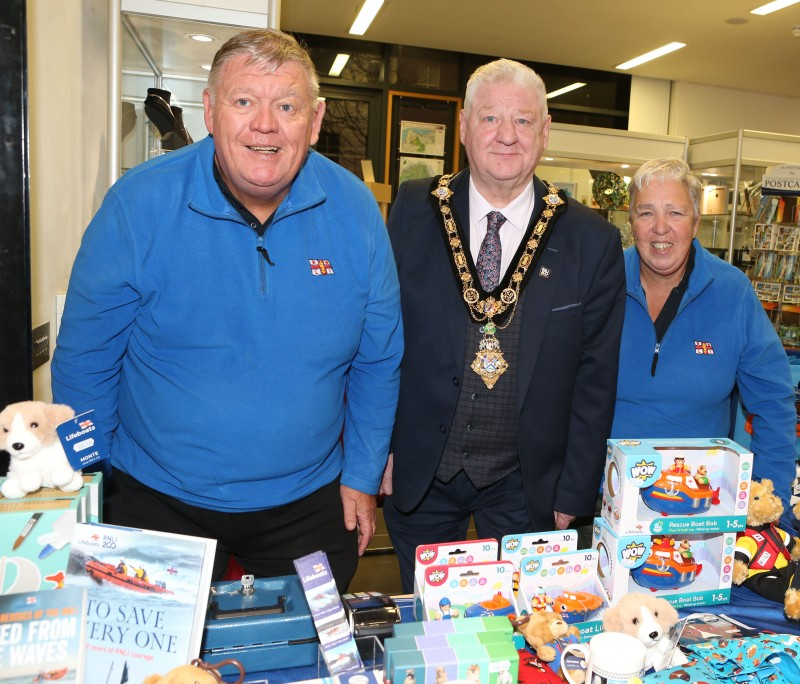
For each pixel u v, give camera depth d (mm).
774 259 5949
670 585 1352
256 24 2176
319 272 1330
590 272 1659
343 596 1231
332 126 7547
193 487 1350
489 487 1762
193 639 949
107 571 955
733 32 6191
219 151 1194
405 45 7457
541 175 6117
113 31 2109
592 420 1690
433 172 7812
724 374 1808
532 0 5590
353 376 1586
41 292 1665
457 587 1206
